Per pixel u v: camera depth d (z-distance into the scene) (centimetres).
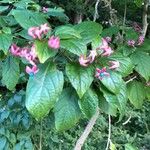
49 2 124
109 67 42
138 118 133
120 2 77
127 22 77
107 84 41
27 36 43
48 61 42
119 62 43
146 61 47
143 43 51
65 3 126
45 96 40
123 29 54
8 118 101
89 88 43
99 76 41
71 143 109
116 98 43
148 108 138
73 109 43
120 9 81
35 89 40
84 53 39
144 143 124
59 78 41
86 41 41
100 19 83
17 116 99
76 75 40
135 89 50
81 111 43
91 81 40
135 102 50
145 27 60
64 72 43
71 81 40
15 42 44
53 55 39
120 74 43
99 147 115
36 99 40
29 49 42
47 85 40
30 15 43
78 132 112
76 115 44
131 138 122
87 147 112
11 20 47
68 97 44
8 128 101
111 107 44
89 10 105
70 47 39
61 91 41
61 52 42
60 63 43
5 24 46
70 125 43
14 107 100
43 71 41
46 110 40
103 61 42
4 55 46
